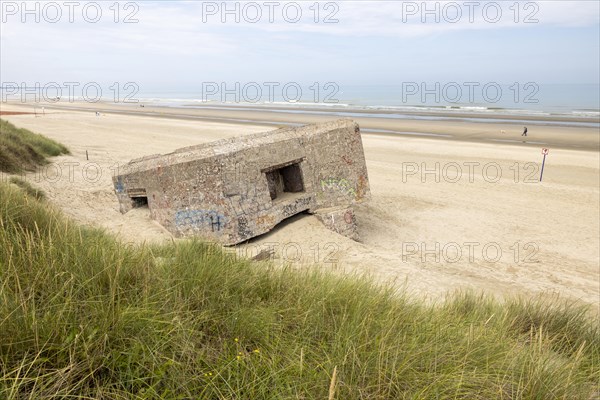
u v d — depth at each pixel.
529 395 2.79
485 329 3.83
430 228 11.21
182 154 8.43
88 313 2.63
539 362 3.11
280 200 9.08
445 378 2.70
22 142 14.20
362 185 10.23
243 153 8.22
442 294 6.77
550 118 43.94
